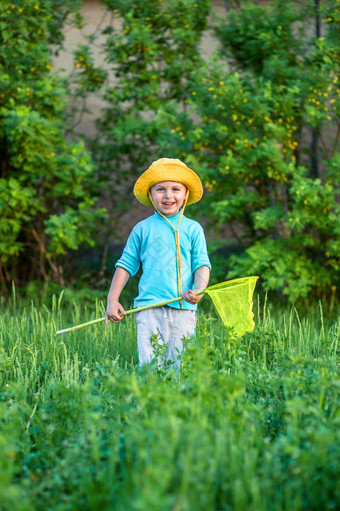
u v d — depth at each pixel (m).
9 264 8.15
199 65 7.70
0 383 3.62
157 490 1.97
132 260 4.04
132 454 2.61
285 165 6.49
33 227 7.93
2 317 5.60
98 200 8.23
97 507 2.37
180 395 2.69
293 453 2.32
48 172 7.26
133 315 5.46
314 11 7.10
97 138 8.27
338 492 2.24
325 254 7.00
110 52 7.82
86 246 7.78
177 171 3.92
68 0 7.54
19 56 7.26
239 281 3.79
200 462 2.23
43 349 4.46
